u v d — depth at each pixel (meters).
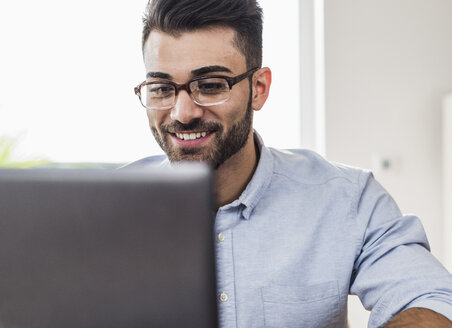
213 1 0.90
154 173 0.50
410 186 2.38
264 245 1.07
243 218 1.09
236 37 0.94
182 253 0.50
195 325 0.50
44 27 2.22
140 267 0.50
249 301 1.04
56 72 2.23
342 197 1.14
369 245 1.10
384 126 2.35
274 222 1.10
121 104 2.25
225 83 0.93
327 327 1.06
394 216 1.13
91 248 0.51
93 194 0.50
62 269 0.51
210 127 0.94
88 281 0.51
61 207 0.51
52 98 2.24
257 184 1.08
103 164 2.27
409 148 2.37
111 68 2.24
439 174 2.39
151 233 0.50
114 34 2.23
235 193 1.10
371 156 2.35
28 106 2.24
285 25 2.45
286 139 2.46
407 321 0.81
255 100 1.07
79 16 2.22
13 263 0.52
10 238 0.51
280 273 1.05
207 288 0.50
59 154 2.26
